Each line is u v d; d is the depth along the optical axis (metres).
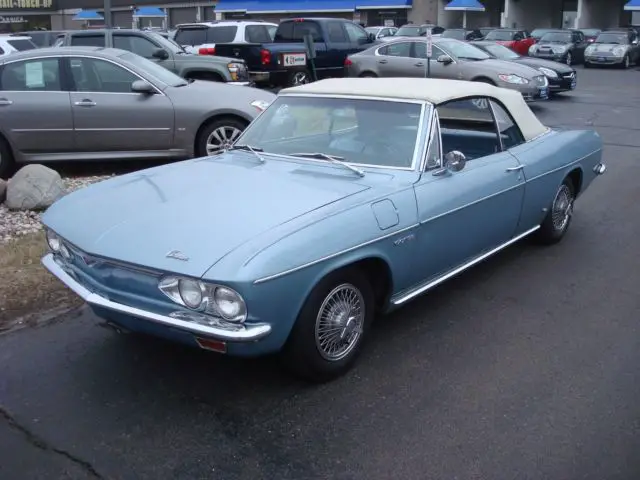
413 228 4.09
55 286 5.19
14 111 8.28
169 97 8.63
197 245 3.40
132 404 3.68
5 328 4.57
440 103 4.60
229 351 3.38
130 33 12.96
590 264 5.82
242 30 17.89
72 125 8.42
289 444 3.32
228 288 3.20
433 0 39.66
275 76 17.14
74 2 49.53
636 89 20.19
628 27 37.91
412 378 3.92
